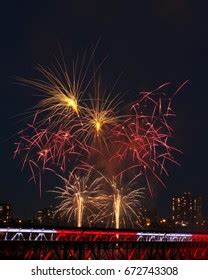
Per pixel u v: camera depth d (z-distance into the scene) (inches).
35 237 2989.7
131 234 3602.4
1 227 2753.4
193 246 4136.3
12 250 2684.5
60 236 3169.3
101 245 3154.5
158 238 3848.4
